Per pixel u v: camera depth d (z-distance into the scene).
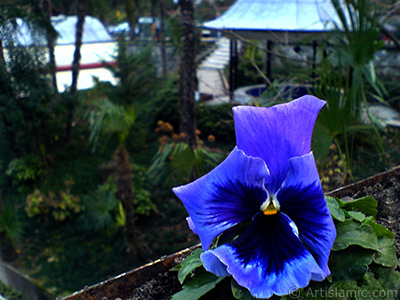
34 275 6.96
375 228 1.10
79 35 11.07
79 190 9.45
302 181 0.92
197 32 8.41
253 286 0.86
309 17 9.31
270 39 9.48
